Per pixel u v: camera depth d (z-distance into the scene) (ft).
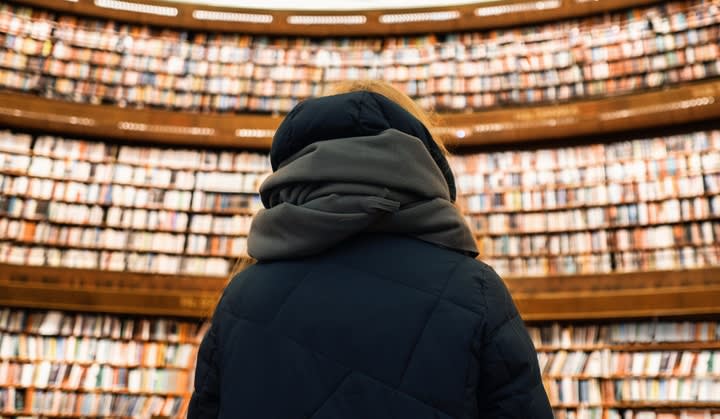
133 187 21.74
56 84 22.03
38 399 18.31
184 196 21.84
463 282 3.23
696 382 17.20
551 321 19.13
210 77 23.26
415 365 2.99
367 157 3.41
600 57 21.79
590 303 18.12
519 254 20.42
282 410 3.00
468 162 22.02
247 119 21.99
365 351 3.04
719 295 16.94
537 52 22.58
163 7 23.43
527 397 3.05
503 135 21.65
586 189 20.57
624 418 17.65
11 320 18.95
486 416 3.10
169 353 19.48
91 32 22.98
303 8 24.93
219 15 23.68
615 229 20.06
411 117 3.83
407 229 3.45
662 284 17.93
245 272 3.71
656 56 21.11
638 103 19.98
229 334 3.40
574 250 20.15
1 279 18.60
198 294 19.26
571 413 17.97
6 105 20.48
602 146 21.12
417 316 3.11
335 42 24.53
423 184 3.49
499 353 3.05
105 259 20.71
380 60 23.57
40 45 22.24
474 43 23.72
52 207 20.74
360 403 2.94
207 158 22.65
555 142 22.24
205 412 3.49
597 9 22.22
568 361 18.48
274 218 3.53
